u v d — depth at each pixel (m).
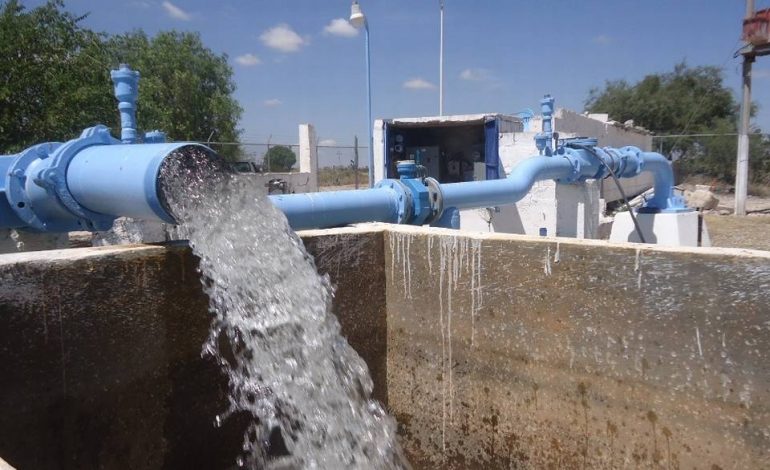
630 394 2.87
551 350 3.14
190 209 2.78
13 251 4.04
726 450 2.59
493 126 9.97
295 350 3.09
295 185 16.19
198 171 2.87
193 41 26.23
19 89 9.00
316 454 3.04
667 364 2.73
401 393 3.93
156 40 25.16
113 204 3.02
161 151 2.78
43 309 2.60
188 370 3.09
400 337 3.89
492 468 3.48
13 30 9.12
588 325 2.98
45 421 2.64
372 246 3.84
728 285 2.53
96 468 2.82
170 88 23.91
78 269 2.69
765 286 2.44
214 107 24.70
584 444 3.06
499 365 3.37
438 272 3.61
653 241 7.60
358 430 3.36
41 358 2.61
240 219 3.00
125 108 3.92
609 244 2.89
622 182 16.38
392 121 10.91
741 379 2.52
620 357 2.88
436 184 5.07
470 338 3.49
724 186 27.58
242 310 2.91
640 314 2.80
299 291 3.17
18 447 2.56
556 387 3.14
